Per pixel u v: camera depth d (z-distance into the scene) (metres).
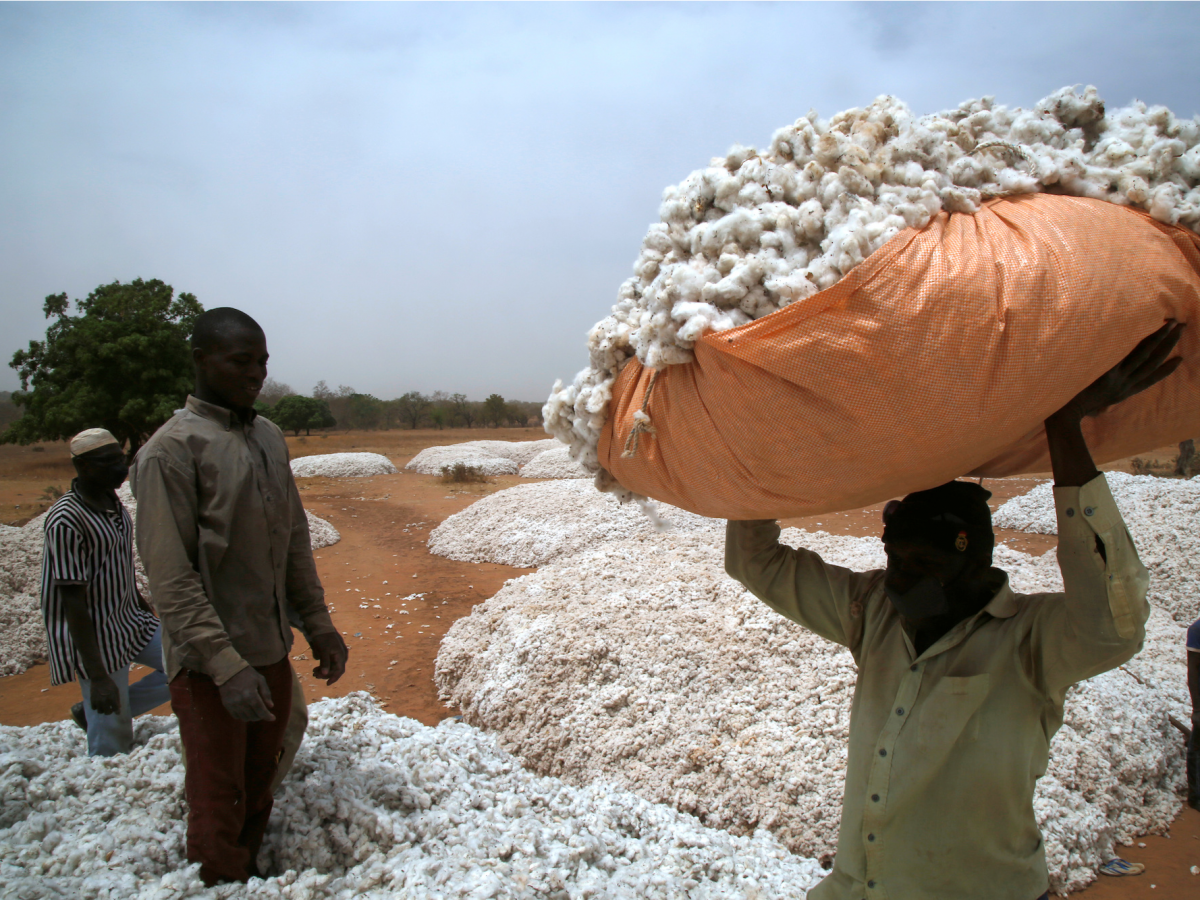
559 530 10.16
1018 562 6.16
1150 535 7.71
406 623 7.36
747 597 5.04
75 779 3.08
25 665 6.35
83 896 2.34
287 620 2.80
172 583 2.36
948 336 1.36
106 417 26.02
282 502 2.74
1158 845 3.61
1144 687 4.56
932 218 1.53
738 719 4.09
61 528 3.45
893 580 1.80
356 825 2.86
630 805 3.46
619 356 1.83
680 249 1.79
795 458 1.56
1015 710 1.71
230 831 2.54
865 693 1.92
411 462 25.95
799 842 3.39
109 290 27.66
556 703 4.52
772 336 1.42
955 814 1.71
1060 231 1.45
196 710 2.49
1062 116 1.79
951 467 1.63
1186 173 1.62
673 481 1.81
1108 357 1.43
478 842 2.83
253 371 2.63
